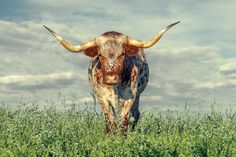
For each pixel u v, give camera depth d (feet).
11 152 24.56
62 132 29.94
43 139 27.37
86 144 26.68
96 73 35.19
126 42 34.32
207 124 33.73
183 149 25.52
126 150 24.31
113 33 34.83
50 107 39.42
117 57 33.42
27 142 28.07
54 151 23.71
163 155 23.68
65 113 38.73
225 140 27.73
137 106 39.27
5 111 39.83
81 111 38.24
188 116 38.52
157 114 38.60
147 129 35.45
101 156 23.94
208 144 26.05
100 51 33.83
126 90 35.27
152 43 34.35
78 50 34.99
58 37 35.19
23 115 37.17
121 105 35.19
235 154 24.07
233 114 36.60
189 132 33.63
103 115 36.35
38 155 23.68
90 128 35.14
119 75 33.37
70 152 23.89
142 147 23.93
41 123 34.76
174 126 36.91
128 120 35.17
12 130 30.86
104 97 35.06
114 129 34.58
